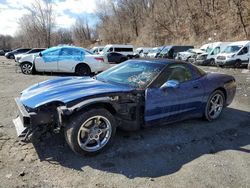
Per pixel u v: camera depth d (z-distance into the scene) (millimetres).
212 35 40625
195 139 5035
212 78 6004
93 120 4191
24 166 3861
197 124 5836
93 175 3703
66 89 4488
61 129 4359
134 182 3576
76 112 4055
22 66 14344
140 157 4254
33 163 3951
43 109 4117
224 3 41000
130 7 67250
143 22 63531
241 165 4117
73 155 4211
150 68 5211
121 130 5195
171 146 4684
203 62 25969
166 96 4957
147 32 56625
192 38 44094
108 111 4297
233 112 6977
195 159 4270
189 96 5379
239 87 10883
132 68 5402
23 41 87625
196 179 3688
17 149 4344
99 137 4281
